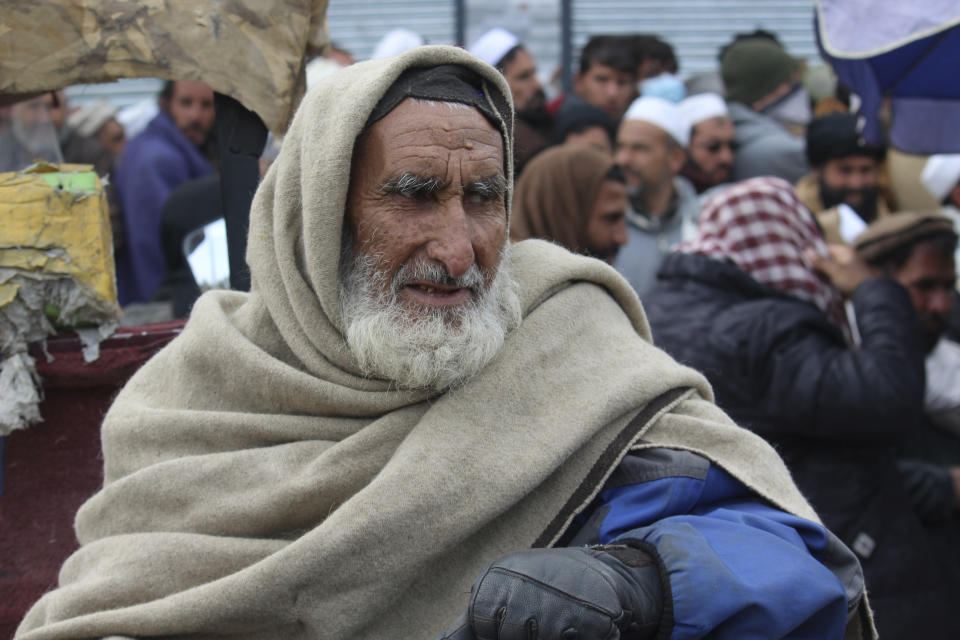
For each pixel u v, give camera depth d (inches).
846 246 118.4
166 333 75.4
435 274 56.1
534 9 165.0
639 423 58.5
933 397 121.3
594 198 119.0
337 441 60.4
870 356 96.8
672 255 105.0
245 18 75.0
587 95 157.3
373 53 165.2
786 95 160.9
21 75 73.1
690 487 56.0
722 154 147.9
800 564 50.5
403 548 54.1
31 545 75.1
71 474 75.6
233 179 77.2
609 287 65.9
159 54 74.2
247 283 77.7
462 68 57.8
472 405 57.6
